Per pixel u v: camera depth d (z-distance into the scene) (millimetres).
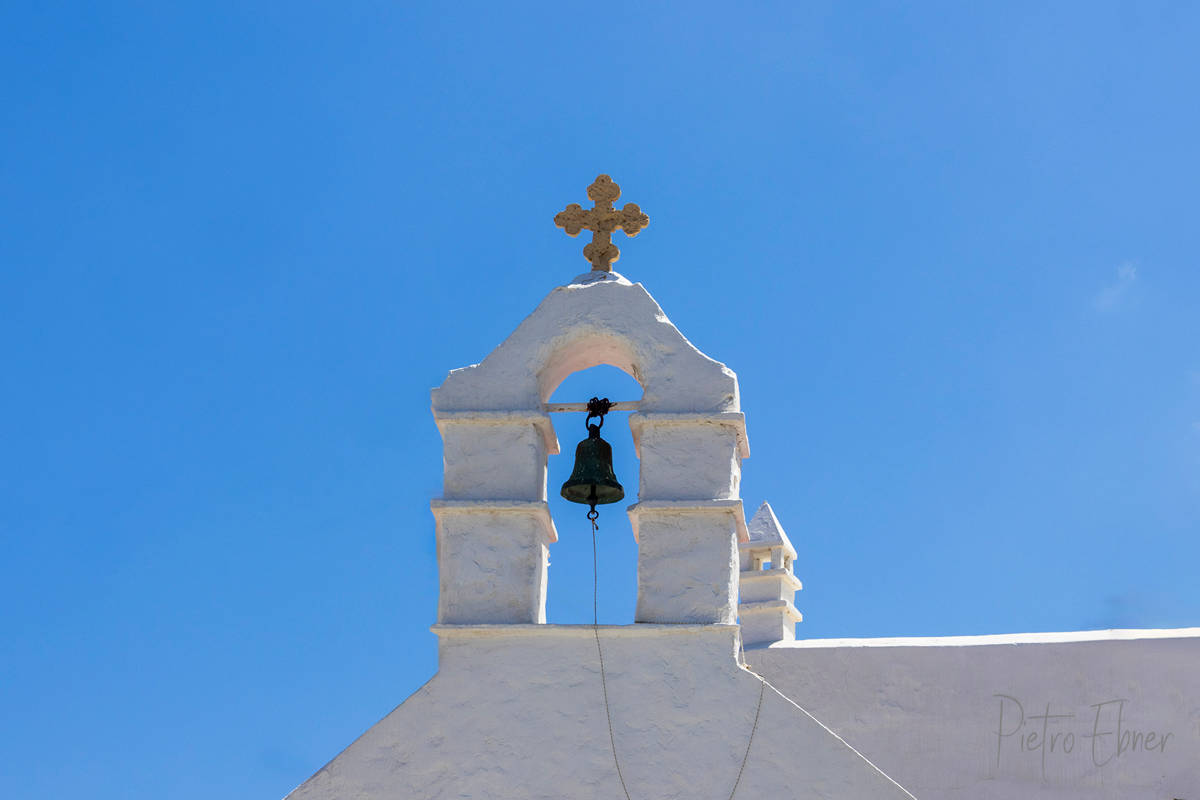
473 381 12008
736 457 11883
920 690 15180
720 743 10641
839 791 10414
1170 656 14688
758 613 17734
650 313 12156
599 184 12953
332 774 10773
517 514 11586
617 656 11031
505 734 10812
